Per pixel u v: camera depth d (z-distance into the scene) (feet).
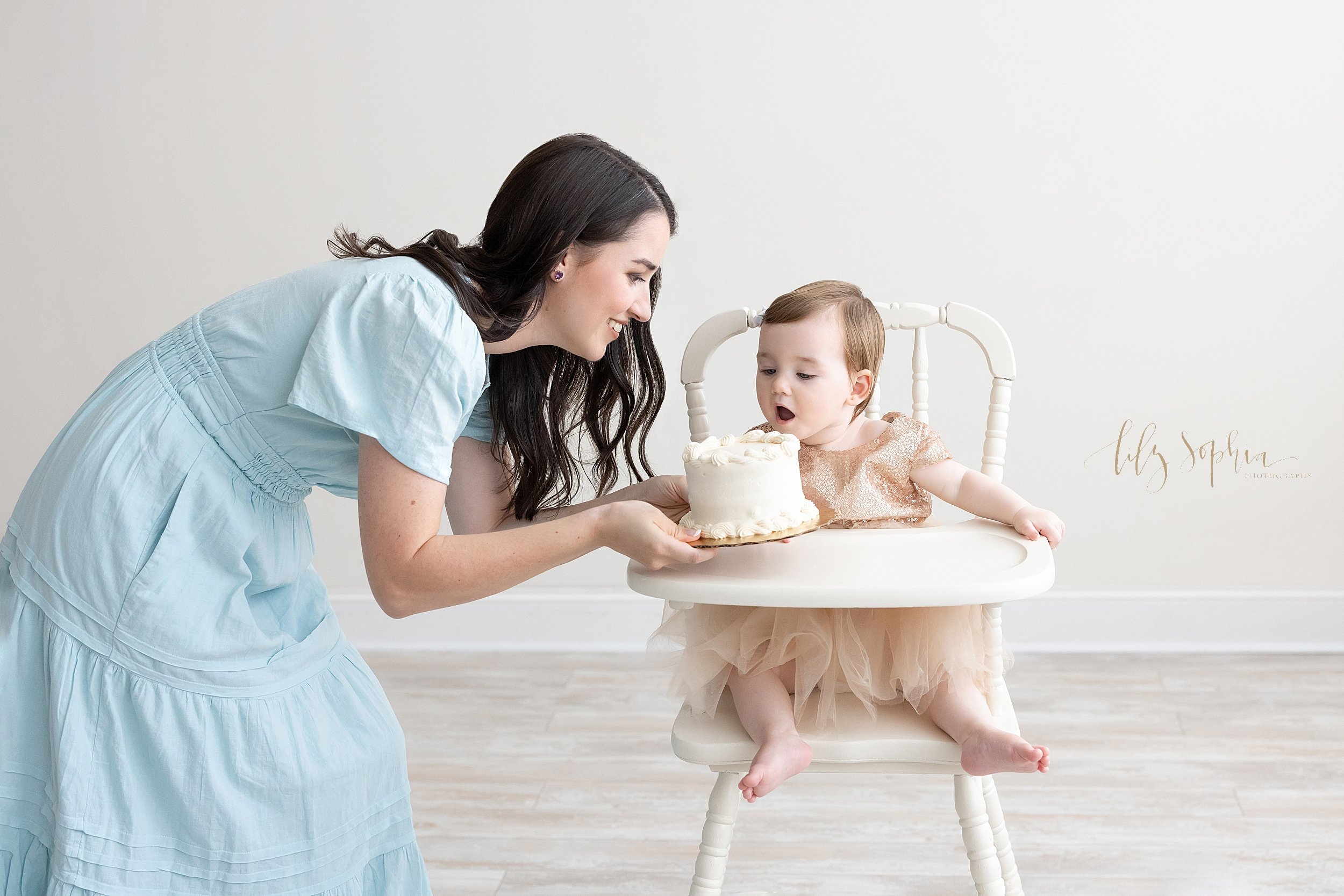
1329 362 8.11
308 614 3.68
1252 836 5.74
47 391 9.07
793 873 5.56
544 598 9.09
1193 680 7.93
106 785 3.13
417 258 3.25
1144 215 8.11
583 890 5.44
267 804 3.28
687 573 3.56
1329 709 7.36
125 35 8.55
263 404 3.20
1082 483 8.50
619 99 8.39
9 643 3.18
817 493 4.70
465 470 4.29
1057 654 8.62
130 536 3.10
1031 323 8.33
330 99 8.55
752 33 8.21
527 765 6.88
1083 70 8.00
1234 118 7.92
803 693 3.94
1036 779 6.45
